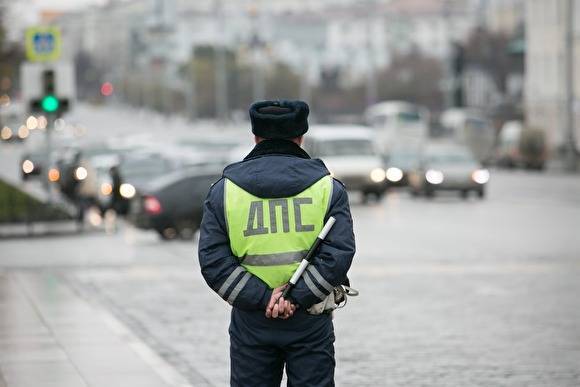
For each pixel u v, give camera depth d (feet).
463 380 76.48
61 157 336.08
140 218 196.24
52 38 218.38
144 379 75.25
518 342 90.43
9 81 390.01
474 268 144.77
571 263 148.56
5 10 397.60
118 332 95.30
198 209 196.03
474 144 523.29
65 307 111.45
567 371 78.84
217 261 44.14
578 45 528.22
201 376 78.79
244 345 44.73
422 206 274.98
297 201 44.09
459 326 98.84
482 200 293.23
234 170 44.70
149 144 370.12
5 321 101.86
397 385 75.41
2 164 485.97
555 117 536.01
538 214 240.53
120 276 142.51
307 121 45.32
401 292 122.62
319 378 44.68
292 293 43.47
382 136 533.96
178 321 104.42
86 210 236.43
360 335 95.35
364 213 253.65
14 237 203.72
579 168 451.94
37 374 76.79
